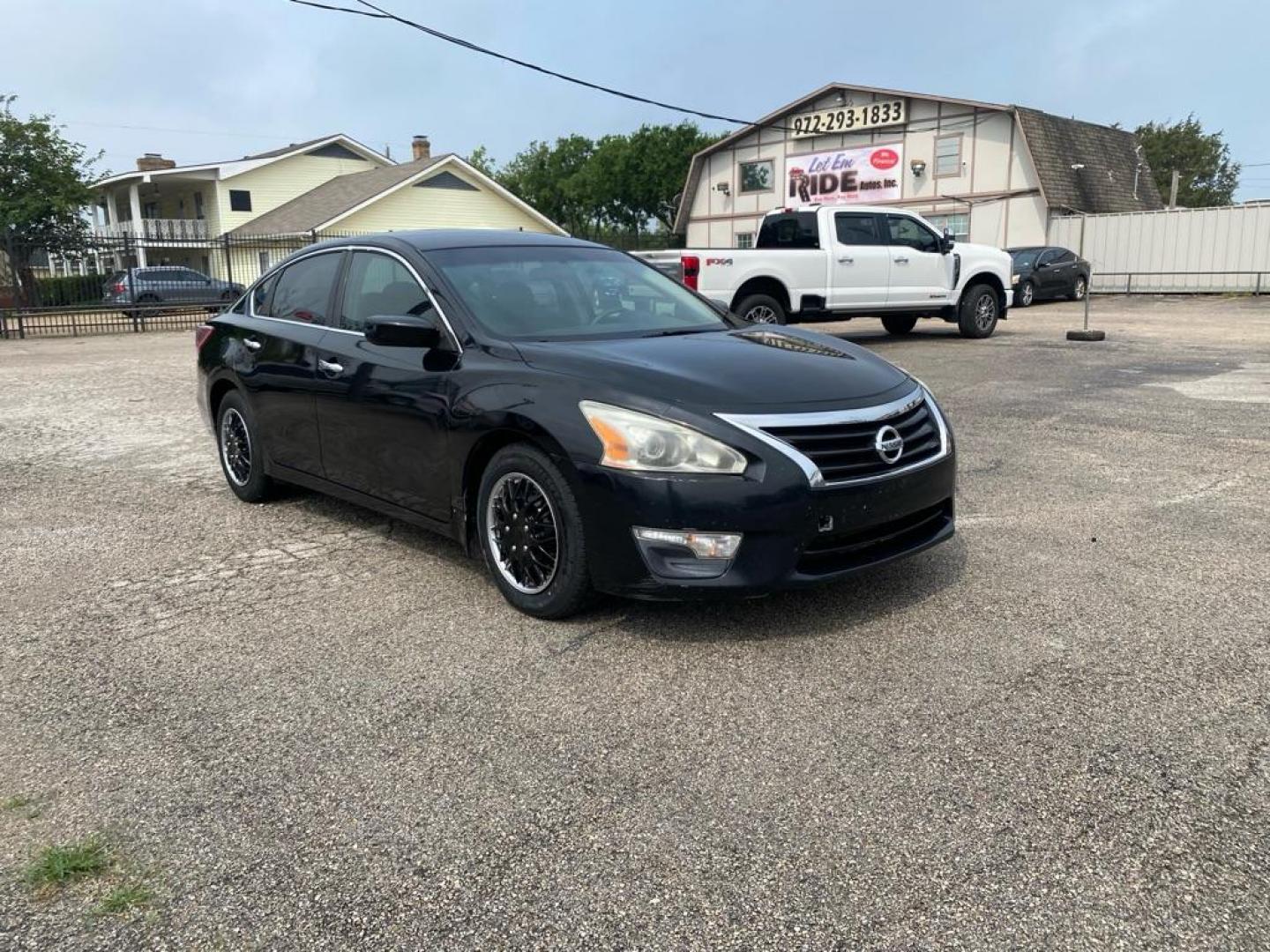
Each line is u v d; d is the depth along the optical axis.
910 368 10.98
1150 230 27.52
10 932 2.20
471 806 2.65
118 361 15.02
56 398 10.66
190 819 2.62
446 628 3.87
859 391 3.78
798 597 4.08
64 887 2.35
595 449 3.52
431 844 2.49
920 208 31.56
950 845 2.43
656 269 5.37
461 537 4.17
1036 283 23.58
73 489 6.38
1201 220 26.66
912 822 2.53
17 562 4.85
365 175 36.78
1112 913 2.19
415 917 2.23
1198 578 4.24
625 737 2.99
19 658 3.67
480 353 4.11
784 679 3.35
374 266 4.88
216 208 36.62
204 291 23.77
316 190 37.28
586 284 4.82
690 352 4.01
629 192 61.06
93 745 3.02
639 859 2.41
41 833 2.57
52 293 22.08
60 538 5.25
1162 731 2.96
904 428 3.79
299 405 5.09
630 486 3.45
